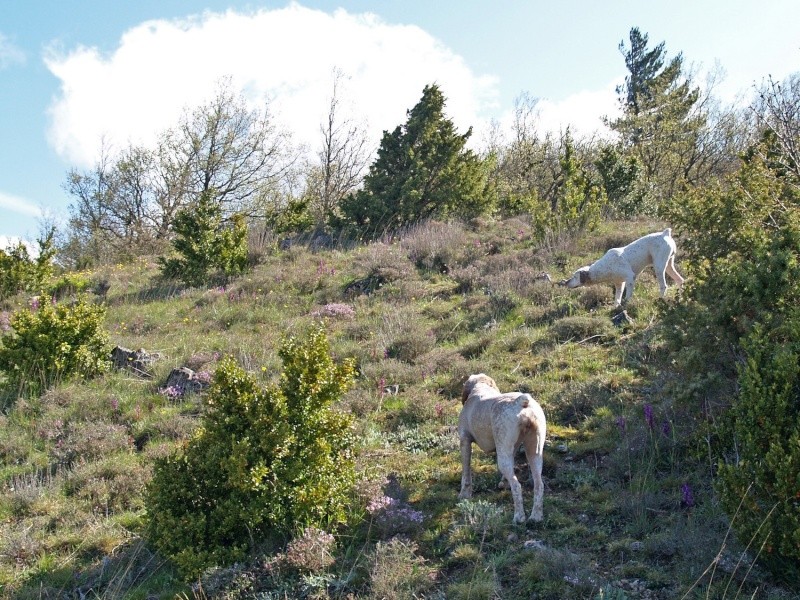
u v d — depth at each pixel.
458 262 16.67
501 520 5.63
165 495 5.93
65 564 6.27
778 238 6.34
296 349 6.62
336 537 5.84
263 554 5.70
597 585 4.73
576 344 10.01
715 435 6.01
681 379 6.68
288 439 6.09
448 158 24.28
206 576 5.52
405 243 18.92
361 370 10.27
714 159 32.41
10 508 7.45
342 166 35.75
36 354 11.37
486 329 11.54
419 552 5.56
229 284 17.72
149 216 33.72
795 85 11.91
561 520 5.65
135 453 8.70
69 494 7.74
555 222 17.09
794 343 4.95
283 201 35.31
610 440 6.89
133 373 11.70
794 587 4.44
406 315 12.88
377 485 6.43
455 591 4.87
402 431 8.20
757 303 6.03
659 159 32.16
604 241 16.39
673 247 11.12
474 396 6.30
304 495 5.95
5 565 6.34
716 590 4.50
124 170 33.22
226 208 33.97
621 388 8.15
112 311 16.50
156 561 6.04
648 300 11.04
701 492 5.73
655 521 5.51
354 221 23.61
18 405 10.42
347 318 13.63
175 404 10.24
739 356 6.16
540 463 5.79
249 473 5.87
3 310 18.05
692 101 34.56
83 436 8.97
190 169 33.25
